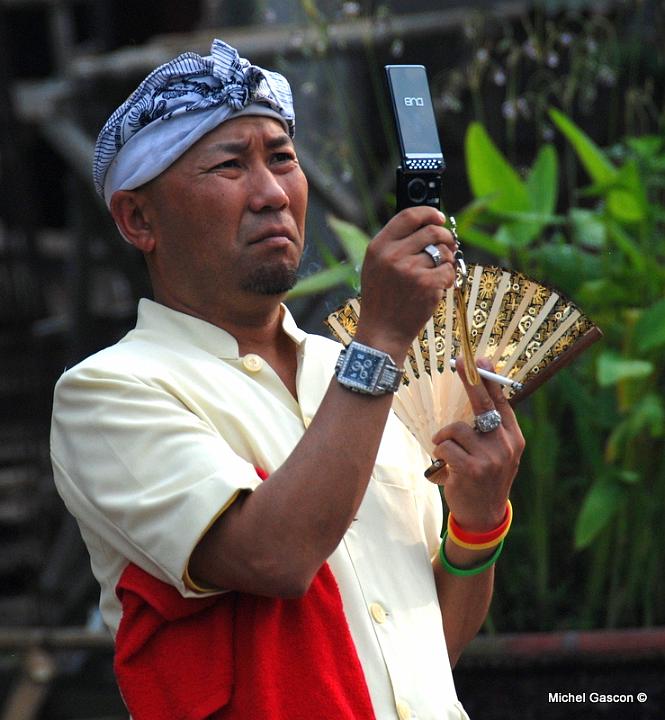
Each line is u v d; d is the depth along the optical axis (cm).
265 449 553
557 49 1475
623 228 1186
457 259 535
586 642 1012
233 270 563
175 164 559
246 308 578
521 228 1109
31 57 2505
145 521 519
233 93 552
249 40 1488
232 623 526
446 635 614
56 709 1432
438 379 581
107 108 1616
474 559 601
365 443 507
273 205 558
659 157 1204
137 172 564
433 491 620
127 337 589
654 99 1479
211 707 512
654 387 1105
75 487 546
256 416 561
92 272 1719
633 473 1073
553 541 1132
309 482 499
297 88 1559
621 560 1109
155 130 557
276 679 516
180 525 507
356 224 1419
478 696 1020
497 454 568
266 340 601
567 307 578
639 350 1064
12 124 1662
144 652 532
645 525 1090
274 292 568
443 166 528
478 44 1348
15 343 1667
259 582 502
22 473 1702
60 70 2198
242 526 503
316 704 514
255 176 560
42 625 1501
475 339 583
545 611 1097
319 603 532
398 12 1686
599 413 1088
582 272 1125
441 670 560
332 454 502
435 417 582
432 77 1530
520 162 1528
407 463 603
